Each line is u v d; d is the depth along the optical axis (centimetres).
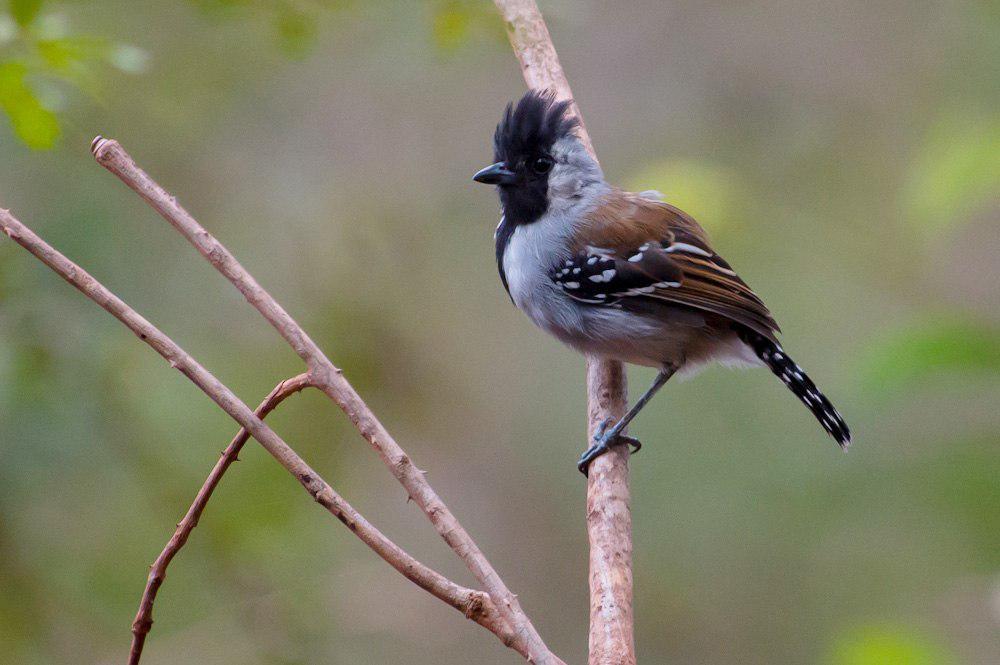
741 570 1413
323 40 1320
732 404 1436
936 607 1096
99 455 1158
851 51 1474
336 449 1265
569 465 1489
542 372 1498
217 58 1356
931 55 1441
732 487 1423
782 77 1496
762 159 1478
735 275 884
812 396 876
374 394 1383
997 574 1011
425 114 1479
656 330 879
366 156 1445
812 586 1384
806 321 1390
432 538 1413
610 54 1527
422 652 1268
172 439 1196
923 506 1270
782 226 1416
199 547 1168
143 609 523
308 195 1397
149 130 1336
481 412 1473
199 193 1356
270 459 1200
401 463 482
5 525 1116
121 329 1212
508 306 1487
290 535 1175
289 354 1285
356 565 1238
